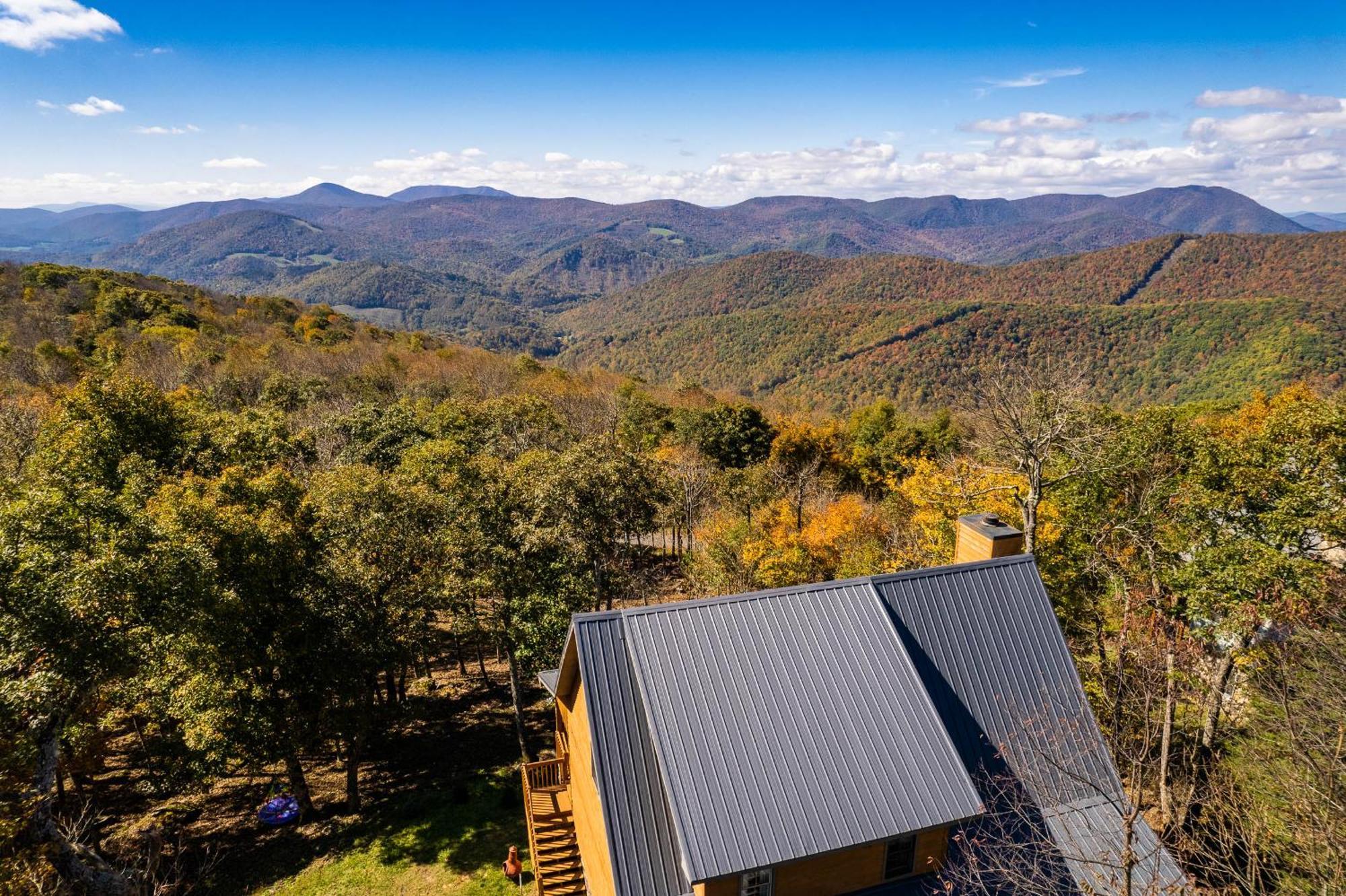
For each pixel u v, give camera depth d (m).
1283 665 16.86
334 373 89.88
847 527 39.28
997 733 16.27
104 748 23.66
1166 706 16.31
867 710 14.77
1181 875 14.57
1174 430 28.45
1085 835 15.28
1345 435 22.72
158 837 21.91
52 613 14.64
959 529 20.89
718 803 13.16
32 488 19.08
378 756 29.14
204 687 19.38
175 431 35.47
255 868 21.91
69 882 16.67
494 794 25.73
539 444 56.19
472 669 37.59
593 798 16.56
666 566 49.41
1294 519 22.08
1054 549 27.84
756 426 74.12
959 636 17.06
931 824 13.59
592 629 15.47
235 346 92.44
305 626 21.94
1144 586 24.19
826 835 13.11
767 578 37.38
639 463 30.61
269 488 23.91
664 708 14.16
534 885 20.56
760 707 14.47
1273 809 16.36
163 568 17.06
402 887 20.69
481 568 24.55
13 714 14.49
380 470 45.00
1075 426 26.98
